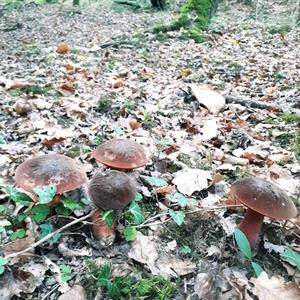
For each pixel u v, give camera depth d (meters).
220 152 0.70
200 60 1.40
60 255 0.45
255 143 0.74
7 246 0.44
